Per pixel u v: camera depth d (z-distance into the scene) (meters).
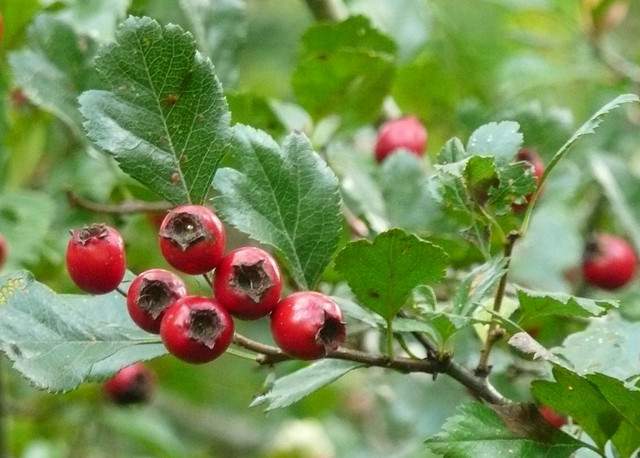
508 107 0.61
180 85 0.45
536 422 0.44
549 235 0.65
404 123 0.57
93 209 0.57
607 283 0.62
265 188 0.46
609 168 0.62
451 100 0.63
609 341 0.48
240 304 0.43
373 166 0.58
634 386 0.43
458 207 0.46
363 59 0.54
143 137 0.45
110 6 0.59
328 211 0.46
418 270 0.44
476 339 0.54
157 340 0.45
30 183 0.67
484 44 0.74
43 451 0.76
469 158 0.45
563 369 0.43
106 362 0.45
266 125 0.55
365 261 0.44
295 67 0.55
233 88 0.56
